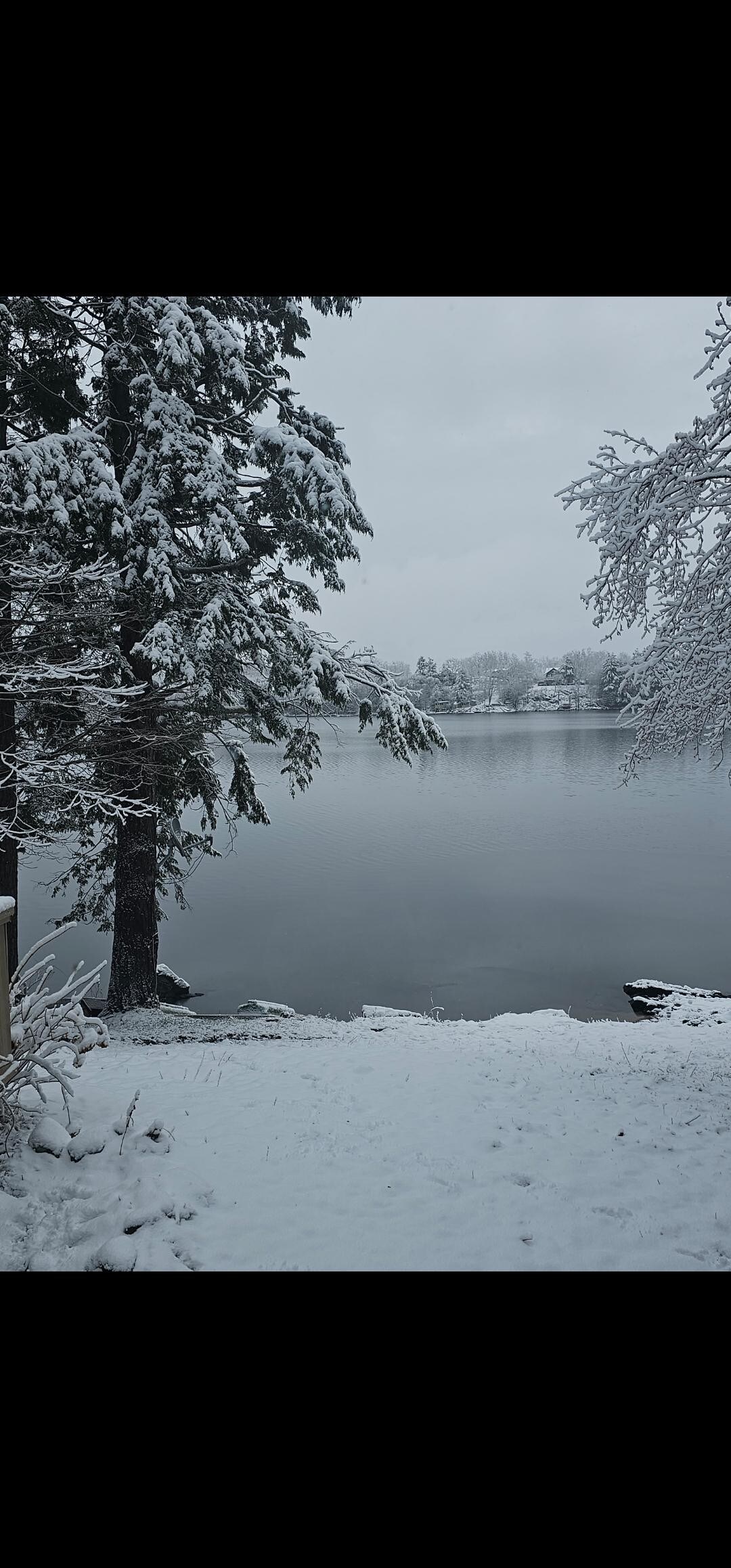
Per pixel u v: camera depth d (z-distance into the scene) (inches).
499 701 5211.6
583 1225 173.8
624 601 347.6
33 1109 212.8
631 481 320.2
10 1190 171.8
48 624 343.9
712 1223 175.5
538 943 776.3
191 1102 256.5
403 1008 602.9
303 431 482.3
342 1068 323.3
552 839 1332.4
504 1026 483.5
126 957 481.1
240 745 520.1
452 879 1064.2
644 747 377.4
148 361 430.3
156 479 410.3
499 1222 174.9
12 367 374.9
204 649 398.3
